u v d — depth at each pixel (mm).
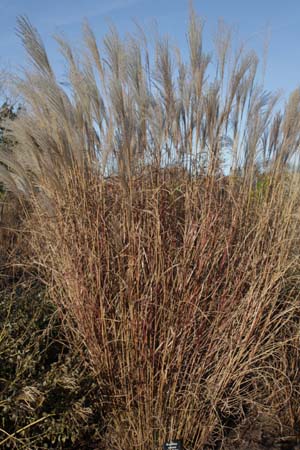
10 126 4031
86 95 3779
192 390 3559
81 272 3699
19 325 4094
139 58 3752
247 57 3945
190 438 3586
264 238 3975
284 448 3768
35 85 3805
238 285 3711
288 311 3885
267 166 4297
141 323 3486
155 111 3828
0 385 3592
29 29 3660
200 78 3857
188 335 3553
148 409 3461
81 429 3549
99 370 3699
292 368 4098
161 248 3541
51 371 3641
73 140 3697
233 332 3727
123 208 3648
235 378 3738
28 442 3307
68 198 3832
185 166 3980
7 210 5945
